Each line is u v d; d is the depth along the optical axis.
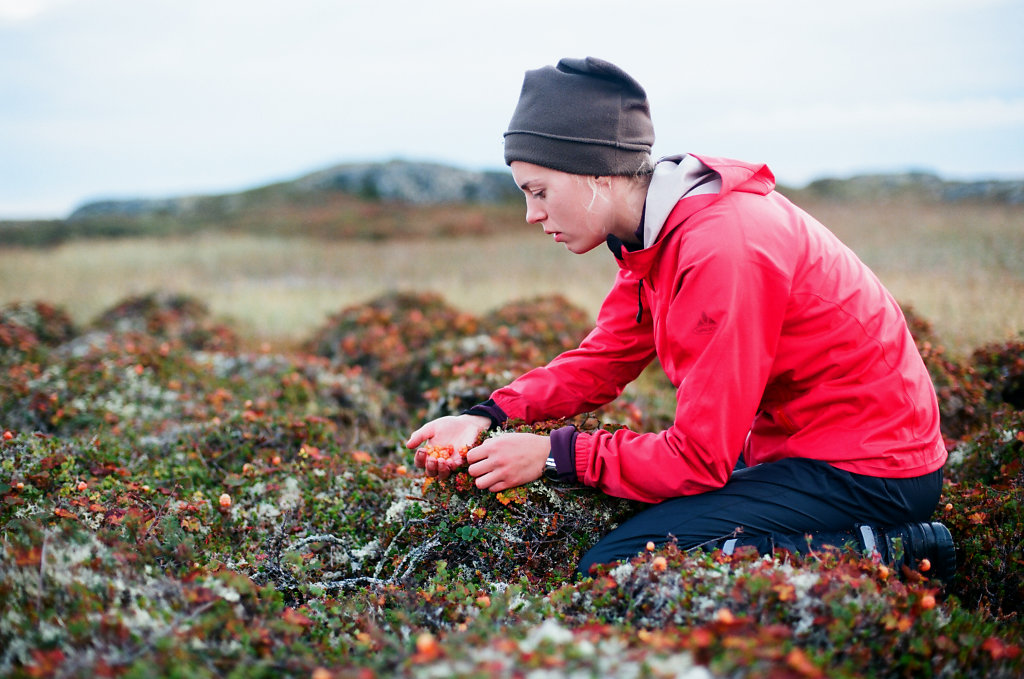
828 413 1.92
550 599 1.76
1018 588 2.11
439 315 7.03
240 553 2.22
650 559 1.78
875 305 1.90
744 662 1.21
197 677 1.30
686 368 1.91
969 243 12.13
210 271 16.38
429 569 2.23
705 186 1.88
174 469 2.82
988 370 4.21
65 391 4.24
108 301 11.10
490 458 2.04
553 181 1.94
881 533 1.91
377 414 4.48
